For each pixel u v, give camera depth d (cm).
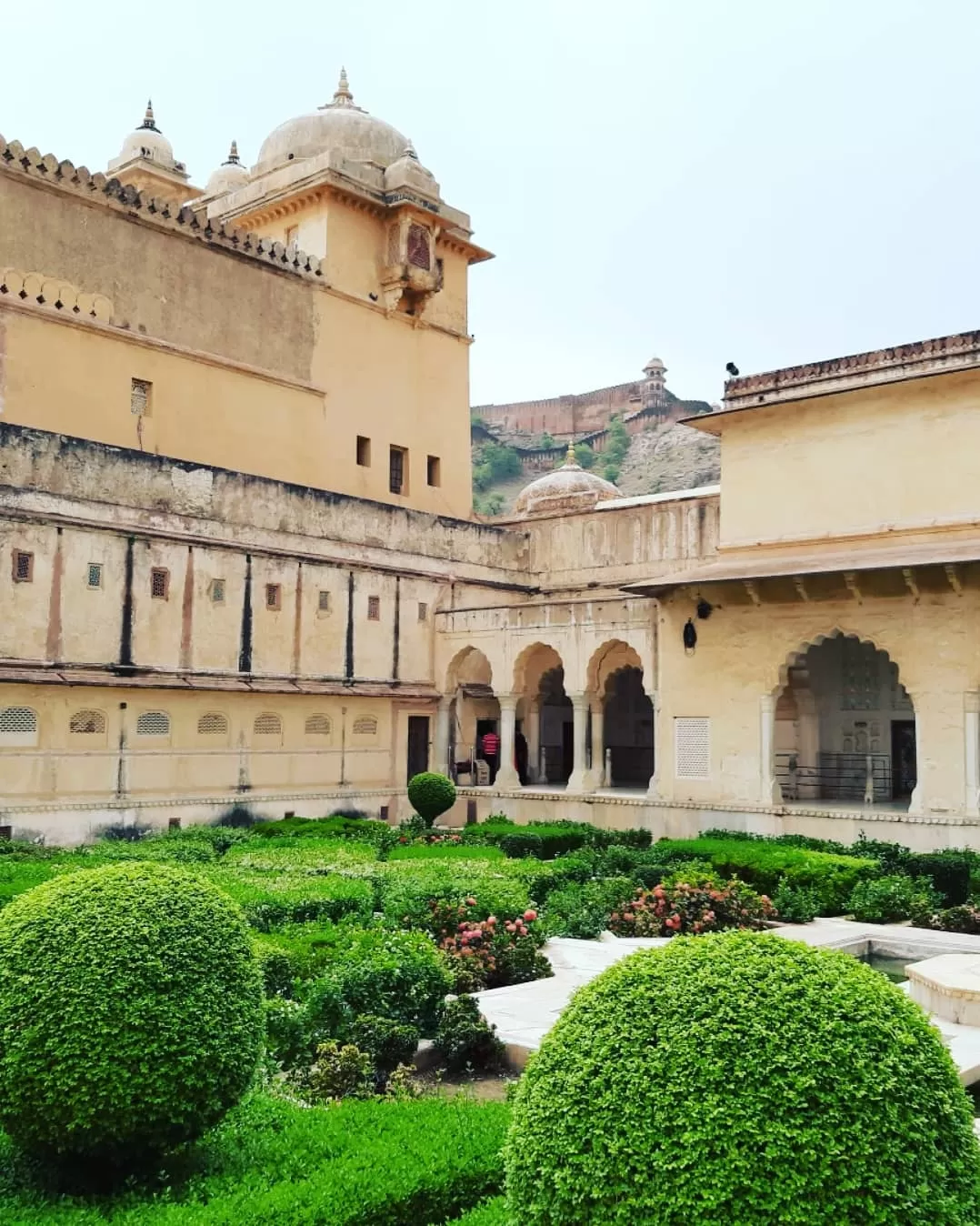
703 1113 377
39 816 1884
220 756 2181
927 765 1919
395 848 1753
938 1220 366
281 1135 605
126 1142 538
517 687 2522
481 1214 490
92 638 1988
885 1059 389
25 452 1944
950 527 1991
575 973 1098
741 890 1404
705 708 2192
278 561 2319
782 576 1998
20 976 545
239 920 610
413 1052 829
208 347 2588
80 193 2355
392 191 3022
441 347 3209
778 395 2211
